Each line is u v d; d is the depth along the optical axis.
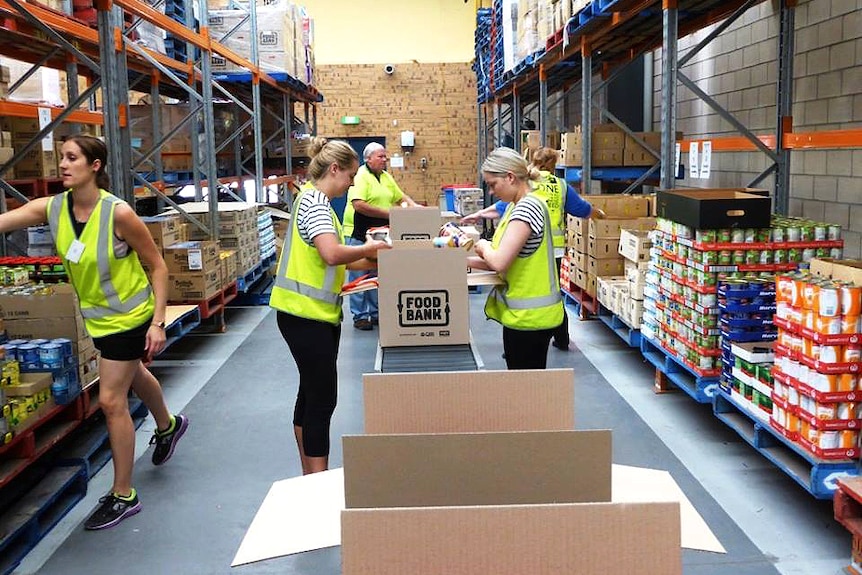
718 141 8.18
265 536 1.57
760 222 4.43
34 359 3.87
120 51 6.18
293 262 3.54
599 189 13.13
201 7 7.98
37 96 6.80
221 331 7.84
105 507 3.73
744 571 3.15
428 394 1.67
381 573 1.15
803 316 3.43
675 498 1.64
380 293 3.77
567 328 6.73
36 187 6.10
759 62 7.50
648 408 5.21
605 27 7.14
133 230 3.57
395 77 18.36
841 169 6.05
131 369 3.72
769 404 3.83
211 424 5.12
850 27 5.88
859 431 3.34
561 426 1.68
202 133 9.80
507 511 1.15
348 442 1.36
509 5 11.17
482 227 13.41
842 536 3.43
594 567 1.16
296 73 12.28
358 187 7.42
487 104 15.57
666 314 5.18
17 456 3.62
